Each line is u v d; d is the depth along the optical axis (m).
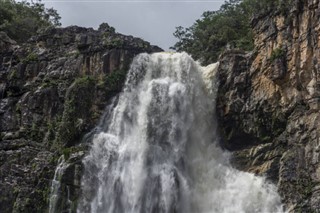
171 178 48.34
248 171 48.41
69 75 54.56
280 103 47.41
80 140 50.91
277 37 48.12
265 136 48.62
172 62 54.66
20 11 76.94
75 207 46.34
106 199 47.53
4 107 54.03
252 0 64.50
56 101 52.94
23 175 48.25
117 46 54.75
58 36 57.97
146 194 47.91
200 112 52.38
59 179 46.97
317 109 44.47
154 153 49.88
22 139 51.31
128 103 52.81
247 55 51.34
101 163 48.94
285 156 45.81
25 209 46.44
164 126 51.19
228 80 51.25
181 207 47.75
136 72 54.16
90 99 52.31
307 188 43.47
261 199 46.16
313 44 45.16
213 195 48.34
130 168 49.16
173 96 52.31
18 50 58.03
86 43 55.72
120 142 50.81
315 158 43.72
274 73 46.75
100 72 53.78
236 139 50.50
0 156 49.81
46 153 49.72
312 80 45.00
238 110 50.19
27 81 55.56
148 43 57.44
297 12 47.00
